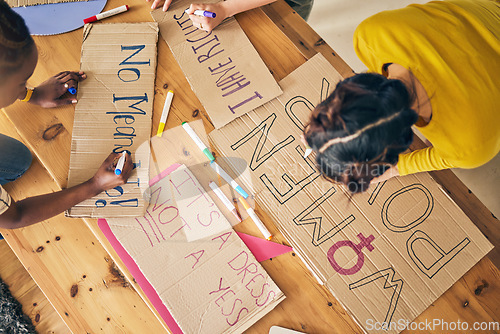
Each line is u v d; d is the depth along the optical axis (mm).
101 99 871
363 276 773
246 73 894
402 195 824
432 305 771
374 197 820
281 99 880
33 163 908
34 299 1261
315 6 1732
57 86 852
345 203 813
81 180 821
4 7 586
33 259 829
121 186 813
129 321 796
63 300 804
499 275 792
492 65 679
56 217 854
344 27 1710
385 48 725
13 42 601
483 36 703
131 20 945
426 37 699
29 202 771
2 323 1214
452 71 667
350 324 768
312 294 780
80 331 788
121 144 845
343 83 576
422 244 796
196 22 914
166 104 874
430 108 676
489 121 662
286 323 764
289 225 798
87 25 922
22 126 863
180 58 905
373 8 1723
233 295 758
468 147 683
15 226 757
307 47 945
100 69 891
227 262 777
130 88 880
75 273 823
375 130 525
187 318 741
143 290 766
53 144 855
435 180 848
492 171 1493
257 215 812
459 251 797
